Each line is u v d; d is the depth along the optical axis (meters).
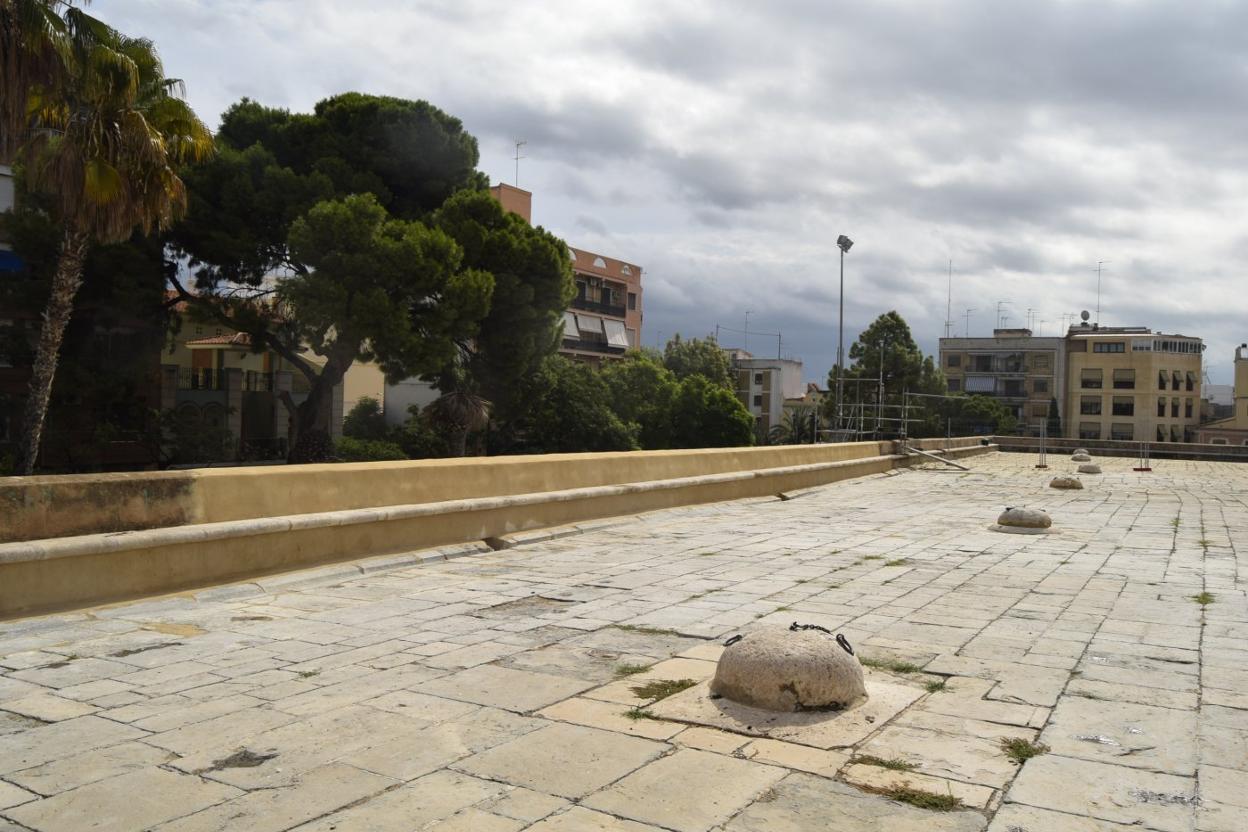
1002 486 24.20
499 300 31.52
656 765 4.30
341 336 28.91
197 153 18.97
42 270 27.69
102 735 4.77
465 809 3.83
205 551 8.78
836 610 8.07
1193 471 31.81
